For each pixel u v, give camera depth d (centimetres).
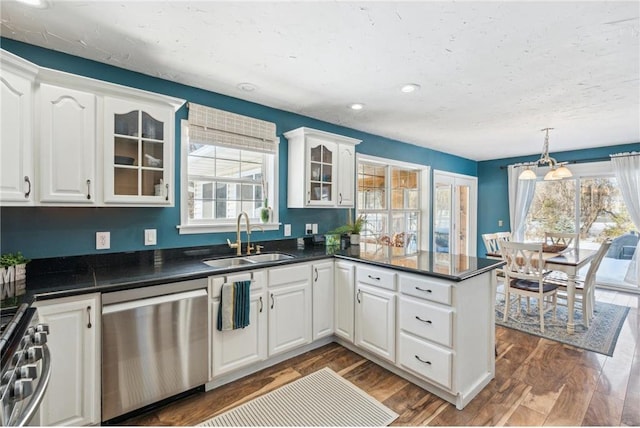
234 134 280
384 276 236
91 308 165
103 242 220
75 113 182
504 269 343
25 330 121
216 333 210
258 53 202
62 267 205
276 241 317
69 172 180
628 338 297
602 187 492
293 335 253
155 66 221
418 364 212
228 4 152
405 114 329
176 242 254
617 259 478
